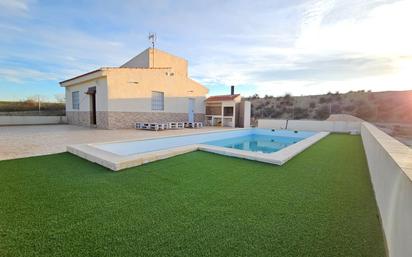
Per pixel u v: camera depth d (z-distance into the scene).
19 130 10.78
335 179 3.78
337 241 1.95
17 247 1.80
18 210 2.46
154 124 11.62
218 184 3.47
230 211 2.51
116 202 2.73
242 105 17.08
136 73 12.51
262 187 3.35
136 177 3.78
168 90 14.44
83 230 2.08
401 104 26.98
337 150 6.73
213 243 1.89
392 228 1.79
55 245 1.84
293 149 6.25
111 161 4.23
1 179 3.53
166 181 3.59
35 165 4.38
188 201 2.79
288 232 2.08
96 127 12.45
